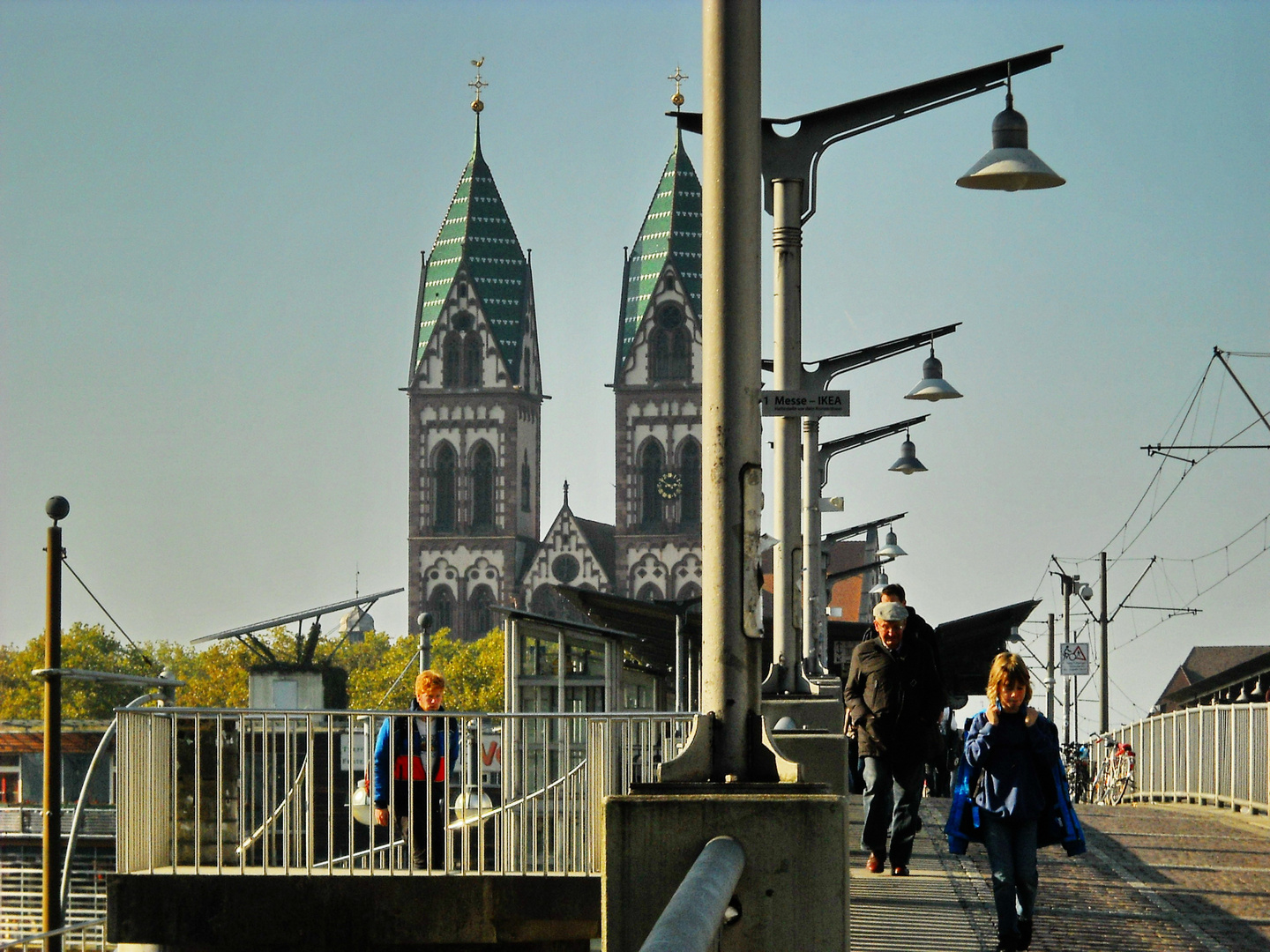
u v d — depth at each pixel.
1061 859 31.59
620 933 13.14
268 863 26.69
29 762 132.00
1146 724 72.38
